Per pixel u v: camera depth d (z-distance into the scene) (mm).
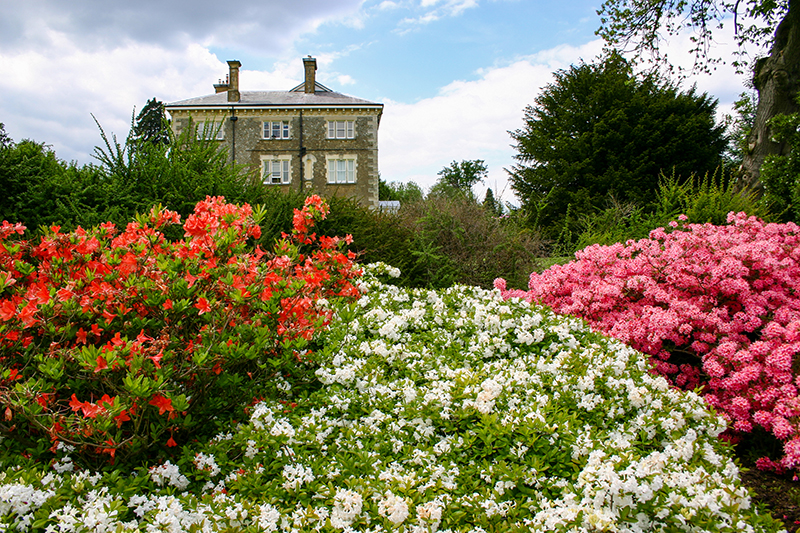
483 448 2311
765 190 10109
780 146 10477
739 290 4500
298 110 29719
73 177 7332
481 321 3715
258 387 2762
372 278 5062
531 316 3779
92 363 2006
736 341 4383
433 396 2547
